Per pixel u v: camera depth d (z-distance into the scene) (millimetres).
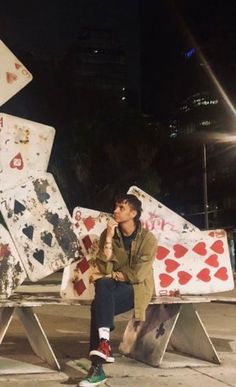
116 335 7859
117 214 5539
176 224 6375
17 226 5461
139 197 6305
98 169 26531
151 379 5301
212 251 6352
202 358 6098
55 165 25531
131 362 6043
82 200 26109
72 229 5641
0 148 5508
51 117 26594
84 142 26094
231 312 11094
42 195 5602
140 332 6223
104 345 5020
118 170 26641
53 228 5582
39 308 11445
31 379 5172
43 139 5680
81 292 5895
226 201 48094
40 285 16094
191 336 6191
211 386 5074
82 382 4930
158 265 6191
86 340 7387
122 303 5418
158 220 6316
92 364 5035
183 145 33469
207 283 6258
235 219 48438
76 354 6348
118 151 26641
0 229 5438
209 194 47438
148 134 27609
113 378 5316
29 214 5520
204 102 53000
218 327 8812
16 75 5680
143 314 5379
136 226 5602
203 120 50375
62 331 8266
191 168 34812
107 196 26234
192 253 6301
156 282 6141
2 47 5645
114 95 28250
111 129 26938
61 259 5555
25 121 5629
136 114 28000
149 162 27312
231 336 7871
